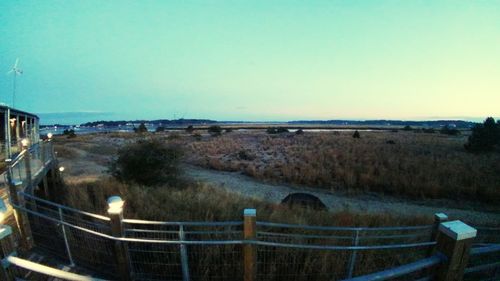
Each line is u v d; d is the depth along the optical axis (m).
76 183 13.82
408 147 35.09
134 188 10.39
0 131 14.86
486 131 30.23
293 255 5.28
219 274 4.99
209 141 47.56
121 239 3.90
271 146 40.38
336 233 7.03
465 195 17.05
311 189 18.83
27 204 6.38
